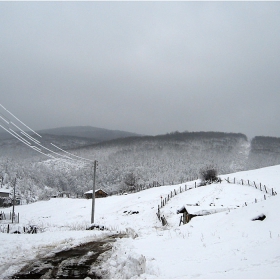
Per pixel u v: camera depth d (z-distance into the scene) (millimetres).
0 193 93188
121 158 180125
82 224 35281
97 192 75312
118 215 42188
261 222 16484
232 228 16766
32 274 9742
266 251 11398
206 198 38156
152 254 12672
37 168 119250
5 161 106375
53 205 64500
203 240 15273
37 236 19250
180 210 33000
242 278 8016
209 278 8266
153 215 38594
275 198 19172
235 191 39156
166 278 8594
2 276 9531
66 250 14031
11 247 14680
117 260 10977
